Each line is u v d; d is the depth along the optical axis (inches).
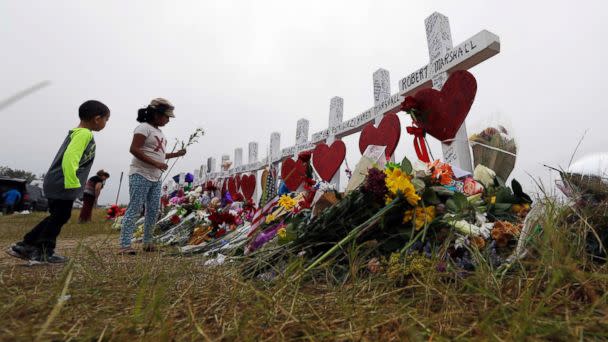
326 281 58.8
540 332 31.2
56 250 141.5
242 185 251.6
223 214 162.1
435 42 125.5
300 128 259.4
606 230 51.4
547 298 34.9
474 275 48.0
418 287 48.3
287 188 167.6
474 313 38.3
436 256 52.6
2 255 130.0
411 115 103.7
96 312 43.9
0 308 42.9
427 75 128.9
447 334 33.6
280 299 45.5
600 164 63.7
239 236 126.6
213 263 84.8
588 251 50.9
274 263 72.4
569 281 41.0
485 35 103.4
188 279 62.9
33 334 34.9
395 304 43.8
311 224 72.6
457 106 96.6
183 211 234.5
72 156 108.0
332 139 209.2
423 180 69.6
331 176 146.0
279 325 39.1
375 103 170.9
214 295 53.1
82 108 116.6
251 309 43.6
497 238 56.2
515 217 68.7
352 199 70.2
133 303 48.8
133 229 137.3
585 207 55.9
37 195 800.9
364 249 65.1
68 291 53.8
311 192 111.9
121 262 82.2
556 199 58.7
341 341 34.5
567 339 29.8
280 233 80.7
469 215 64.3
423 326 33.4
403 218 66.5
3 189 632.4
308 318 41.6
